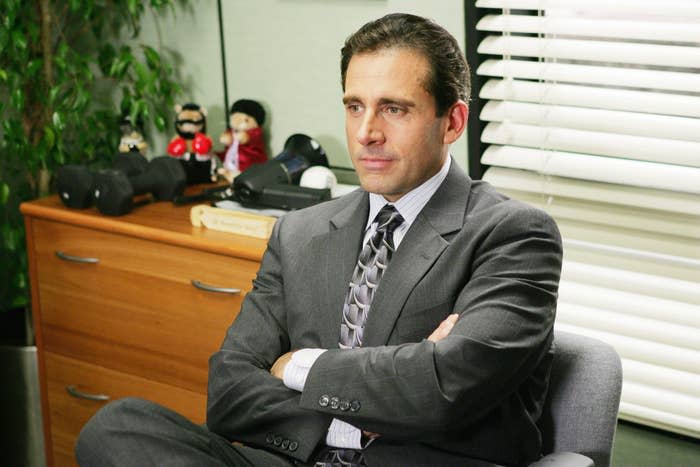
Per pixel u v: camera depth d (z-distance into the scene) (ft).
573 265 8.20
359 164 6.01
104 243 8.99
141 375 9.16
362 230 6.51
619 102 7.74
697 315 7.73
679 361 7.86
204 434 5.96
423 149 5.96
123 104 10.14
